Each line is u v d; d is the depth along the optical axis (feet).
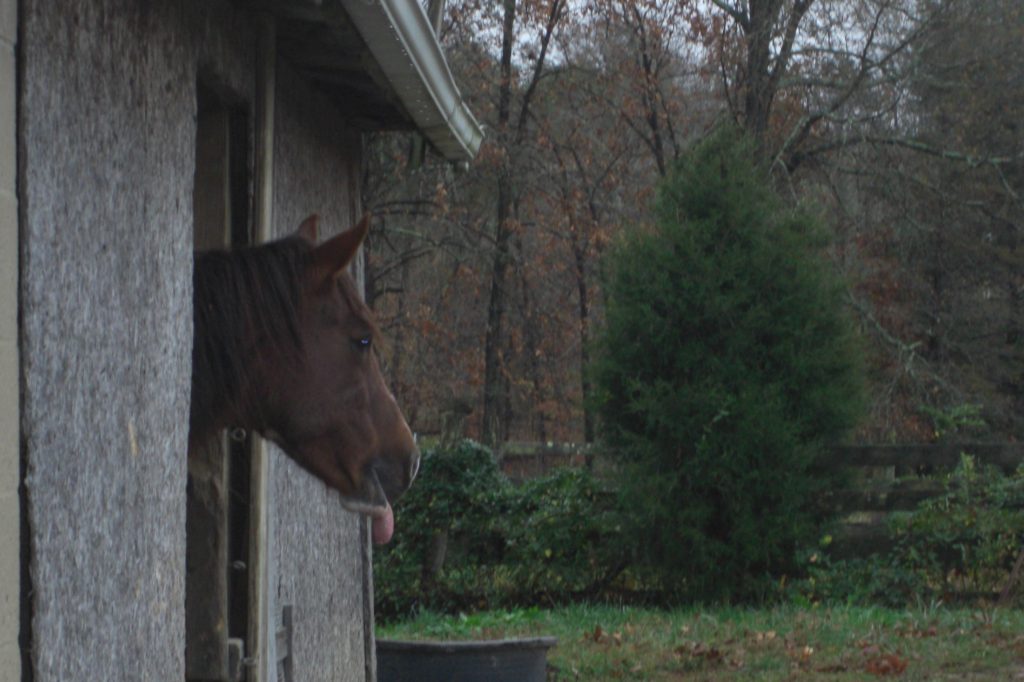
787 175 65.41
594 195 77.05
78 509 8.50
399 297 78.18
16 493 7.50
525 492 42.32
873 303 75.31
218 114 14.11
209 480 13.38
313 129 17.85
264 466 14.02
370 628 20.57
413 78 15.33
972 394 77.41
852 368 40.47
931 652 29.99
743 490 38.50
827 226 43.83
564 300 82.23
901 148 71.00
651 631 34.19
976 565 39.58
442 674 21.91
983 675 27.73
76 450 8.49
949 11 66.13
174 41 10.98
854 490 40.55
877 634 32.53
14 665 7.38
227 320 11.67
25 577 7.82
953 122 73.67
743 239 40.16
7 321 7.48
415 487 41.98
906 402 71.82
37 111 7.98
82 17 8.75
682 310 39.50
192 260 11.29
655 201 42.73
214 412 11.76
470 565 42.52
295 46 15.64
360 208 20.81
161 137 10.53
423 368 78.95
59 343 8.25
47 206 8.11
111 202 9.25
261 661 13.89
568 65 75.20
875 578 39.55
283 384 11.94
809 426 39.93
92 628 8.71
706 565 38.86
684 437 38.96
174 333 10.66
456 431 44.55
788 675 28.09
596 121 77.46
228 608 13.79
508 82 74.38
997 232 78.95
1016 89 73.77
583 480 42.19
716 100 74.84
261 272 11.88
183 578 10.88
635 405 39.40
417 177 72.59
